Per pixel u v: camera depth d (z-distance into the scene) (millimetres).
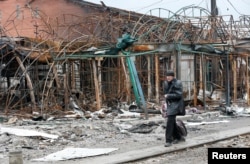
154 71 28141
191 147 12906
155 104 24781
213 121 19828
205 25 27625
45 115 20703
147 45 23375
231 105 26281
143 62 28469
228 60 27312
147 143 13672
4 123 18953
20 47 24016
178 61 22766
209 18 27719
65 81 23641
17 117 21047
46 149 12766
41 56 23969
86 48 25578
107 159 11180
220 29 27797
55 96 23688
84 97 24984
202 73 27562
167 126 12953
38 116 20266
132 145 13312
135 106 23125
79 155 11688
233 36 28891
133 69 21781
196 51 24297
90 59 24312
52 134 14938
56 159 11281
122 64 25688
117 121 19156
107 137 14852
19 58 23641
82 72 27078
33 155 11891
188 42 24547
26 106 23938
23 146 13039
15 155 8695
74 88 25688
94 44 25781
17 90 24922
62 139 14344
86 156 11625
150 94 26578
